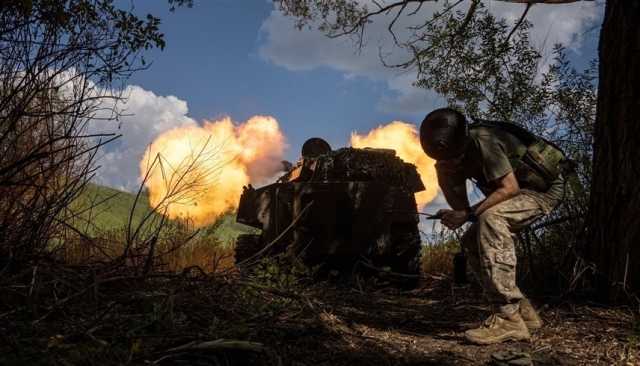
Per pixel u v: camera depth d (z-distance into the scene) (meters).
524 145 4.22
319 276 8.16
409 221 7.94
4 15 4.01
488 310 5.37
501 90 8.14
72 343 3.17
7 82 3.98
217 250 7.88
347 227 7.92
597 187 5.66
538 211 4.21
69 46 4.24
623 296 5.27
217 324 3.80
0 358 2.80
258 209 8.29
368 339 4.21
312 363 3.64
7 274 3.73
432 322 4.93
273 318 4.24
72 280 3.94
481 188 4.36
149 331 3.61
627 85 5.44
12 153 4.00
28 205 4.01
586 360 3.90
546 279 6.21
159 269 5.21
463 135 4.12
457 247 8.66
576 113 7.16
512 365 3.70
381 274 7.04
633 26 5.44
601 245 5.55
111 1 4.51
